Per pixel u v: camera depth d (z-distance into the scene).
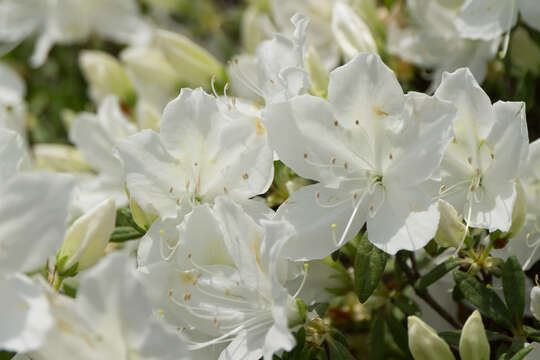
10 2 0.87
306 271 0.62
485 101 0.62
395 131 0.62
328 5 0.76
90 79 0.81
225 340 0.62
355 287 0.62
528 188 0.64
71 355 0.57
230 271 0.62
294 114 0.62
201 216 0.62
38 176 0.58
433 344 0.61
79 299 0.56
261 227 0.61
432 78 0.76
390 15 0.79
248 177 0.63
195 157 0.63
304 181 0.67
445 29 0.74
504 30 0.69
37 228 0.57
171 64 0.74
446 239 0.62
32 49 0.93
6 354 0.61
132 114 0.81
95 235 0.62
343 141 0.63
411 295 0.68
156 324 0.56
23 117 0.84
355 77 0.62
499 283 0.66
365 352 0.70
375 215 0.62
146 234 0.63
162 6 0.90
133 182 0.63
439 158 0.61
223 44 0.88
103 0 0.87
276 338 0.59
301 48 0.64
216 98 0.67
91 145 0.75
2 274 0.58
